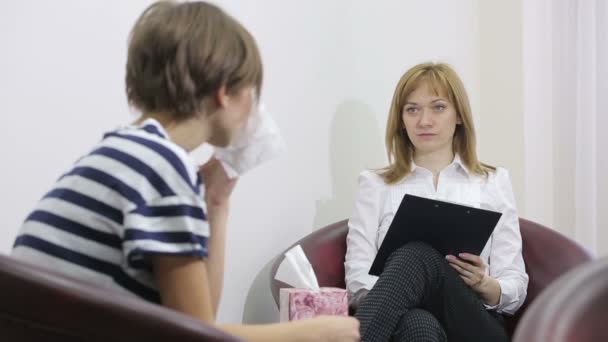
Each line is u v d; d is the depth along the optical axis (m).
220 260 1.30
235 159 1.28
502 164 2.87
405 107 2.14
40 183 1.67
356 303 2.02
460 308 1.79
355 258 2.08
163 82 1.09
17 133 1.62
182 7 1.13
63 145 1.71
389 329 1.68
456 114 2.15
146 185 0.99
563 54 2.74
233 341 0.90
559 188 2.77
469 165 2.17
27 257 1.00
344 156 2.44
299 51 2.26
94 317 0.84
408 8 2.64
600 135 2.67
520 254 2.06
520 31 2.81
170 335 0.87
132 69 1.13
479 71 2.91
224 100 1.12
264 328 1.12
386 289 1.72
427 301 1.79
